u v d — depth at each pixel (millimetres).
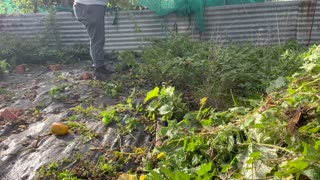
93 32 4781
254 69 4078
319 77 2592
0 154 2852
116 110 3549
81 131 3143
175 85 4207
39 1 7410
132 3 6617
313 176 1571
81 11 4730
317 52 3543
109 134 3080
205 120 2637
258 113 2264
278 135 2051
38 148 2902
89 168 2561
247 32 6414
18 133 3273
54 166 2576
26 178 2500
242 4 6320
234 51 4578
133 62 5176
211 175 1929
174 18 6590
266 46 5262
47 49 6594
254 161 1893
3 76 5492
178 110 3264
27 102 4176
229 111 3002
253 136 2184
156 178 1954
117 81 4645
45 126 3324
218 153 2232
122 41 6871
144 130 3160
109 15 6734
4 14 7098
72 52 6609
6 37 6609
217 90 3619
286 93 2623
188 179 1888
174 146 2461
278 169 1797
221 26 6496
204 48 5109
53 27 6918
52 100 4094
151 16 6641
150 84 4555
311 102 2184
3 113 3580
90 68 5742
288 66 3930
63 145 2898
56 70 5820
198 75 4090
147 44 6285
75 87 4496
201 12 6422
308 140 1944
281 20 6223
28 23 7098
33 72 5848
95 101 4020
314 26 6113
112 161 2635
